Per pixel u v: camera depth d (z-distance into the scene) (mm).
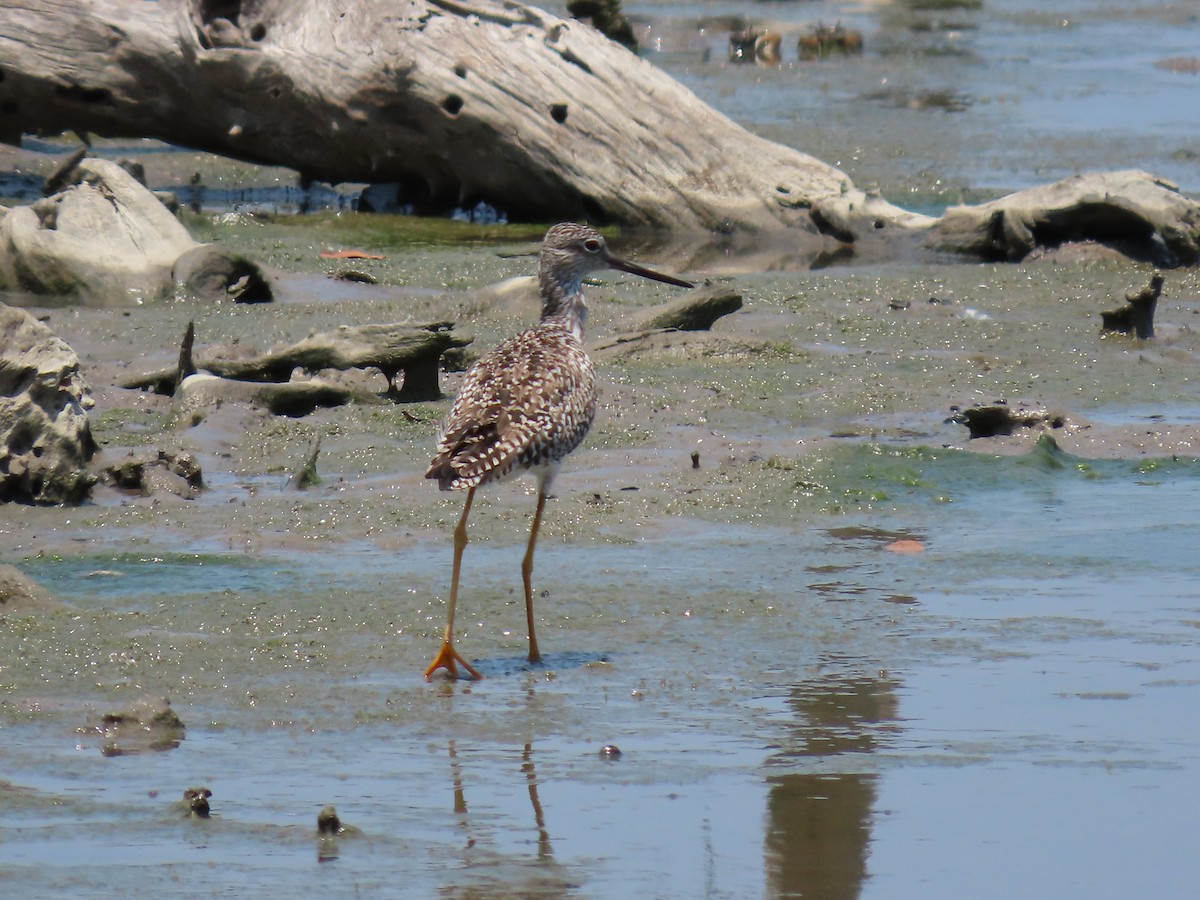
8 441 12508
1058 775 7914
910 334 19391
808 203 26281
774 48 44250
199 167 30969
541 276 11656
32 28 26672
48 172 27812
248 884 6582
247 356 17062
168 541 11859
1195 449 14836
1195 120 36594
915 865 6910
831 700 8922
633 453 14461
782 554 11797
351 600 10531
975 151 32812
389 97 26312
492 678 9219
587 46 26672
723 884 6688
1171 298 21547
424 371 16062
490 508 12797
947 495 13445
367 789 7641
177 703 8727
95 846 6930
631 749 8195
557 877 6730
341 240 25156
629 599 10672
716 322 19734
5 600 10195
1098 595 10867
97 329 18562
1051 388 17047
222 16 27141
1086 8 56625
